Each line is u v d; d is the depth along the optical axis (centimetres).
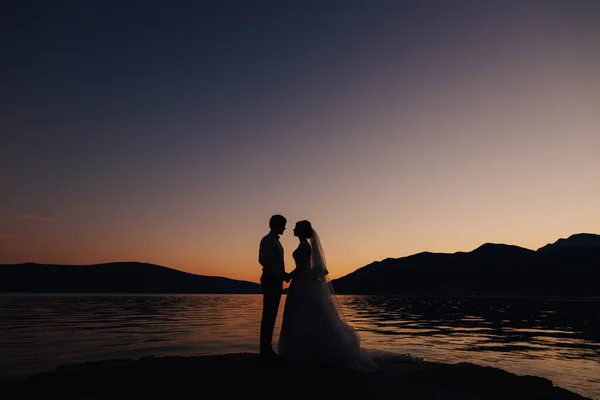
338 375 532
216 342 1550
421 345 1536
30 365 1005
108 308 4778
